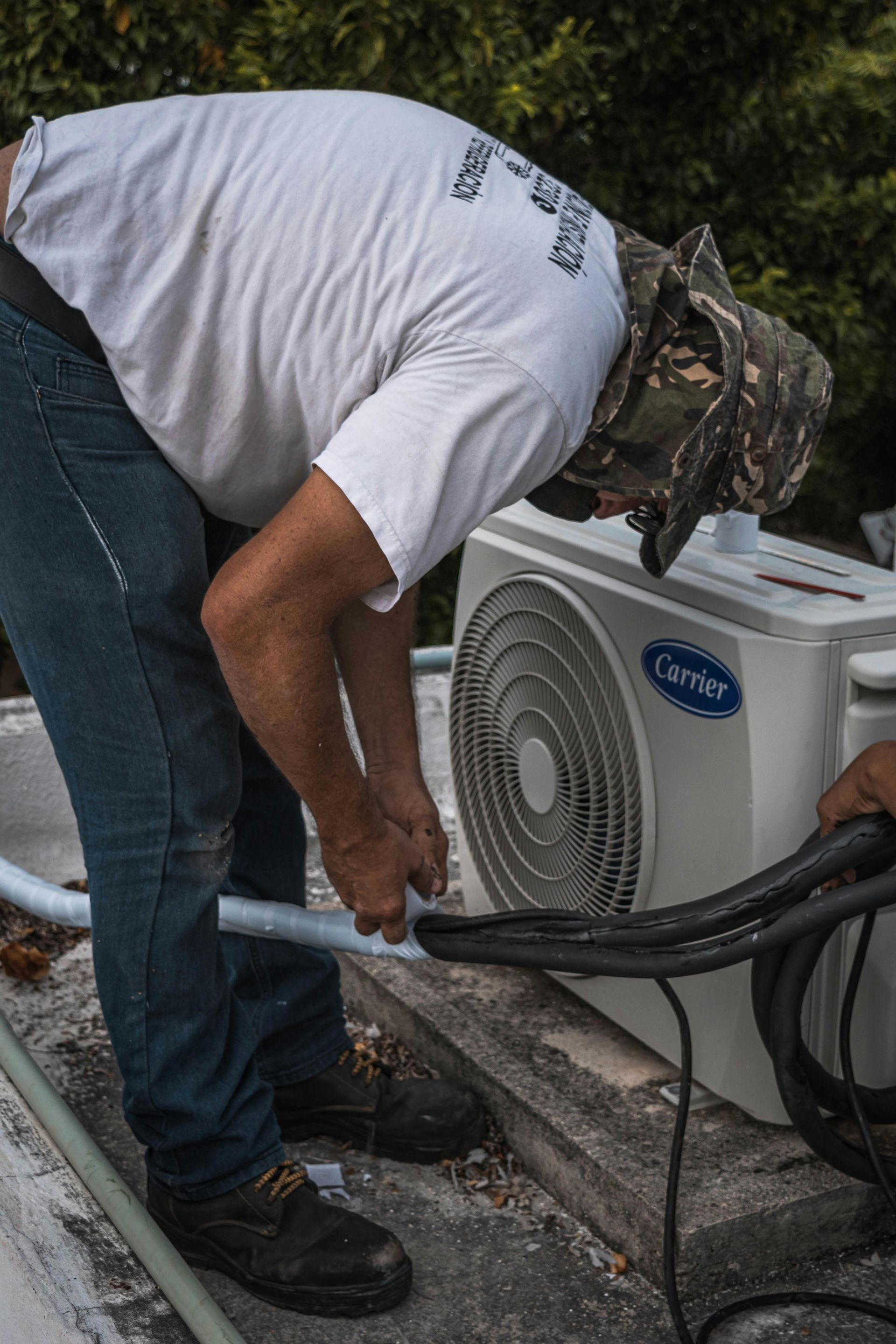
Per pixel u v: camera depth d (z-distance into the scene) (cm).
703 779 183
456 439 130
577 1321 168
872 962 177
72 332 145
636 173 511
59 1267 133
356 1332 166
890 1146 184
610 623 196
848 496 634
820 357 159
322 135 140
